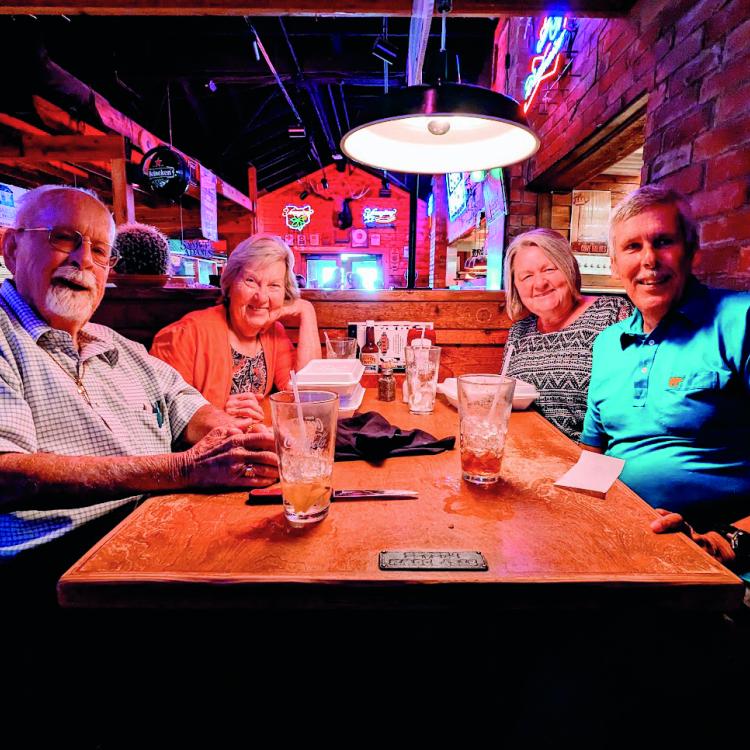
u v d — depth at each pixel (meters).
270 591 0.61
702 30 1.67
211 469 0.89
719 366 1.21
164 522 0.77
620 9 2.17
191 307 2.29
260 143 7.79
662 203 1.31
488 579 0.61
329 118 8.05
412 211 2.55
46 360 1.12
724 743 0.90
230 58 4.79
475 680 0.93
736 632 0.96
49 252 1.16
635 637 0.95
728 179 1.56
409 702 0.94
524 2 2.15
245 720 0.96
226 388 1.83
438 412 1.45
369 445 1.06
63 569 1.07
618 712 0.94
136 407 1.29
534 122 3.39
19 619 1.01
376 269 11.96
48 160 3.82
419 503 0.84
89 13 2.16
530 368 1.86
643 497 1.29
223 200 7.68
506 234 3.81
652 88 2.00
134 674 0.98
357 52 4.96
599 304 1.80
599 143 2.72
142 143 4.85
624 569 0.63
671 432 1.27
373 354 2.11
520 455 1.10
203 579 0.61
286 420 0.75
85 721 0.98
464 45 4.59
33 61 2.97
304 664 0.94
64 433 1.11
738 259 1.52
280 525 0.76
